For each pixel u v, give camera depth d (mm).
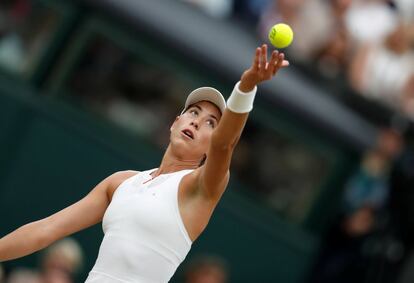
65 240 33531
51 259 30859
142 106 34031
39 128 33469
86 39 33656
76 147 33781
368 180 35250
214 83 33656
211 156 15492
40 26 33750
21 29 33844
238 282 34938
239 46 34219
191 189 15844
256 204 35125
